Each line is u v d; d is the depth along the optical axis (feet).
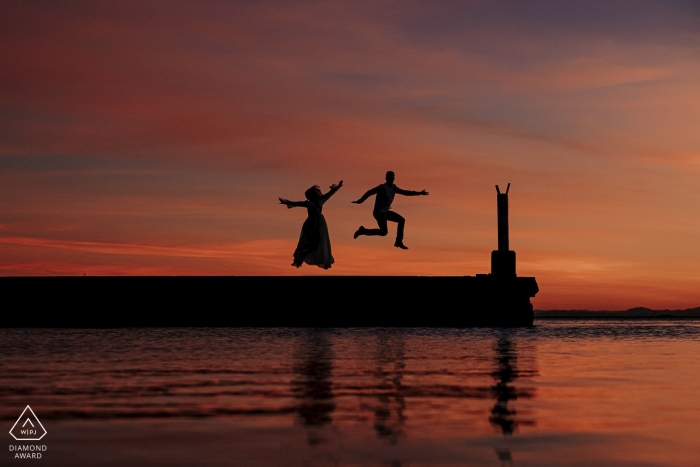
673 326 82.43
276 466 15.57
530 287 76.84
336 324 76.74
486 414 21.34
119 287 77.25
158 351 42.75
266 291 77.00
